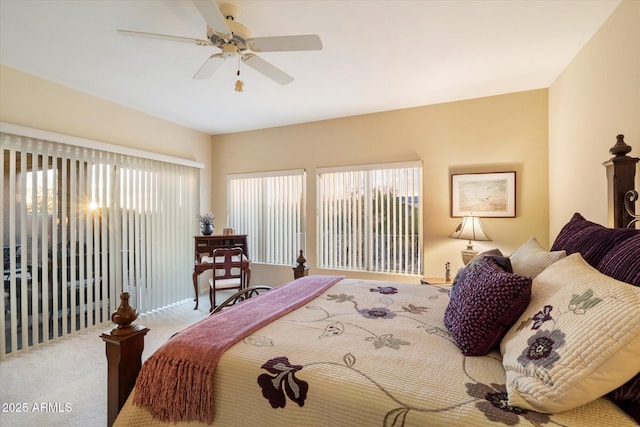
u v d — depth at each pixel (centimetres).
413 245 367
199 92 320
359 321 154
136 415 122
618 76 187
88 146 314
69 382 224
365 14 194
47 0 179
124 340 130
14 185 265
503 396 89
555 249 165
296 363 111
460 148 345
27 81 274
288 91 319
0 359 255
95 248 327
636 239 111
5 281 260
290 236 441
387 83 300
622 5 182
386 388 95
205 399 113
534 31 214
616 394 79
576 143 247
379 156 384
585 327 83
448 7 188
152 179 394
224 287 384
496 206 329
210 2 152
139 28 210
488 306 120
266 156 455
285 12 192
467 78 289
